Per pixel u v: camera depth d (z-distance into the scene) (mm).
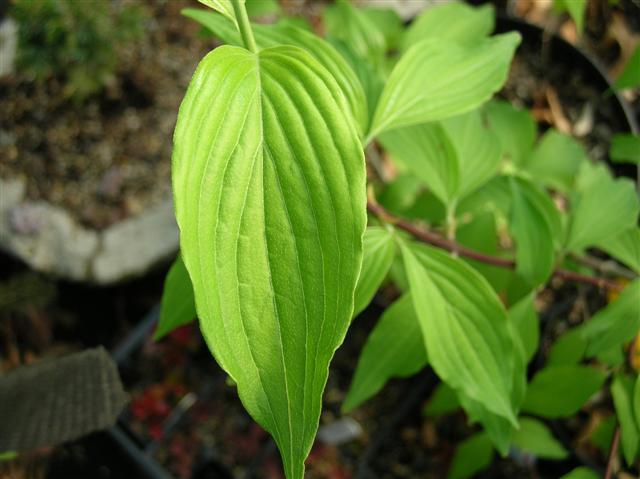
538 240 280
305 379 141
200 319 136
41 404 330
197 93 144
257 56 156
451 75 253
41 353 576
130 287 594
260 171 146
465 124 337
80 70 574
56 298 590
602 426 347
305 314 142
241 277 142
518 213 283
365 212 142
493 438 284
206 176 142
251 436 522
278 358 143
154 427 518
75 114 609
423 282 263
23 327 571
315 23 631
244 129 147
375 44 384
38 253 566
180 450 518
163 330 251
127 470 531
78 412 322
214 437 524
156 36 633
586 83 565
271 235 144
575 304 468
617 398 290
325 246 143
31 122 609
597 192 303
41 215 575
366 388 302
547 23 590
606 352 297
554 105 564
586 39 586
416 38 380
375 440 492
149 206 583
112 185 585
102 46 564
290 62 153
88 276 558
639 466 408
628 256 304
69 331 590
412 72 248
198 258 138
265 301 143
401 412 497
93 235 571
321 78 151
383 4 617
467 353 261
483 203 363
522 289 329
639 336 313
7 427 334
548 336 458
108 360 313
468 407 286
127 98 613
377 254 265
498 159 332
